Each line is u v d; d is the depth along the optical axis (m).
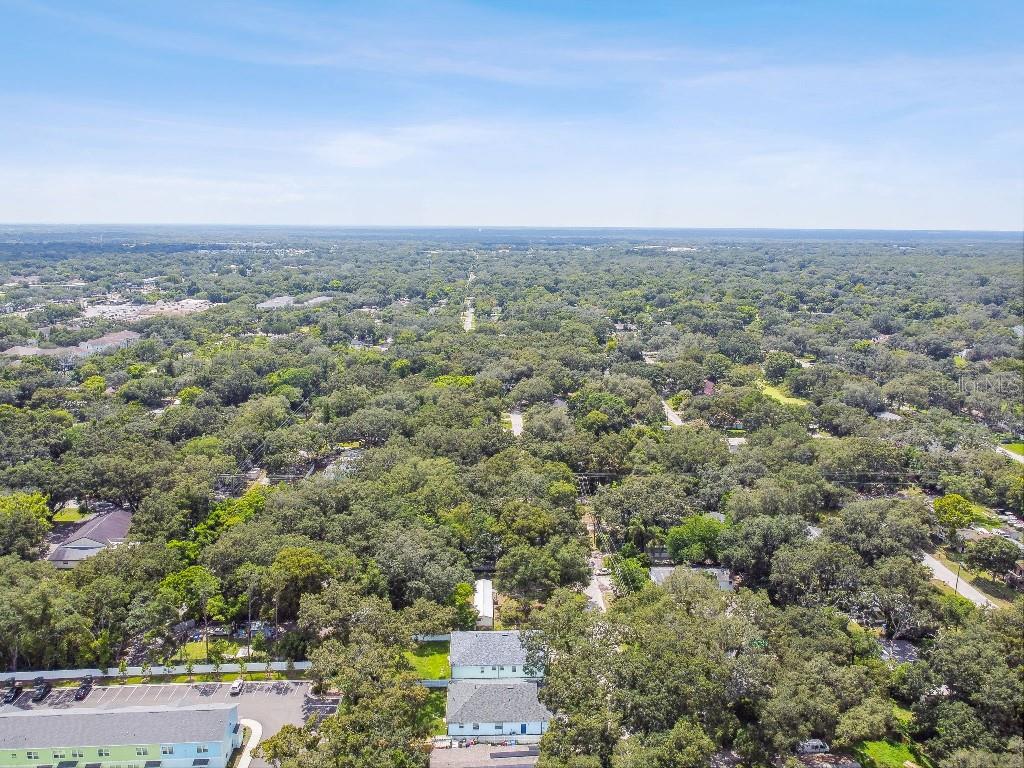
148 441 170.38
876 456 163.12
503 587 115.44
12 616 93.94
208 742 82.75
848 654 96.38
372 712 80.25
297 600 107.06
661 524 136.62
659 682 83.50
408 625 98.06
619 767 73.00
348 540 117.12
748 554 121.56
